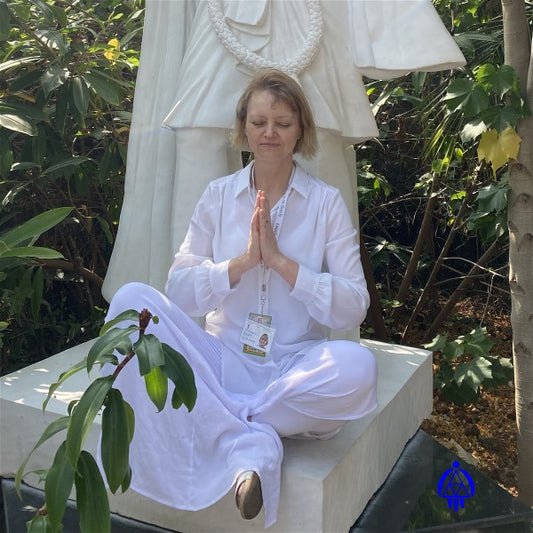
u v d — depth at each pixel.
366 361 1.52
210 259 1.77
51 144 2.81
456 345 2.88
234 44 1.97
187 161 2.08
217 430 1.54
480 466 2.88
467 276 3.61
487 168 3.22
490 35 2.85
